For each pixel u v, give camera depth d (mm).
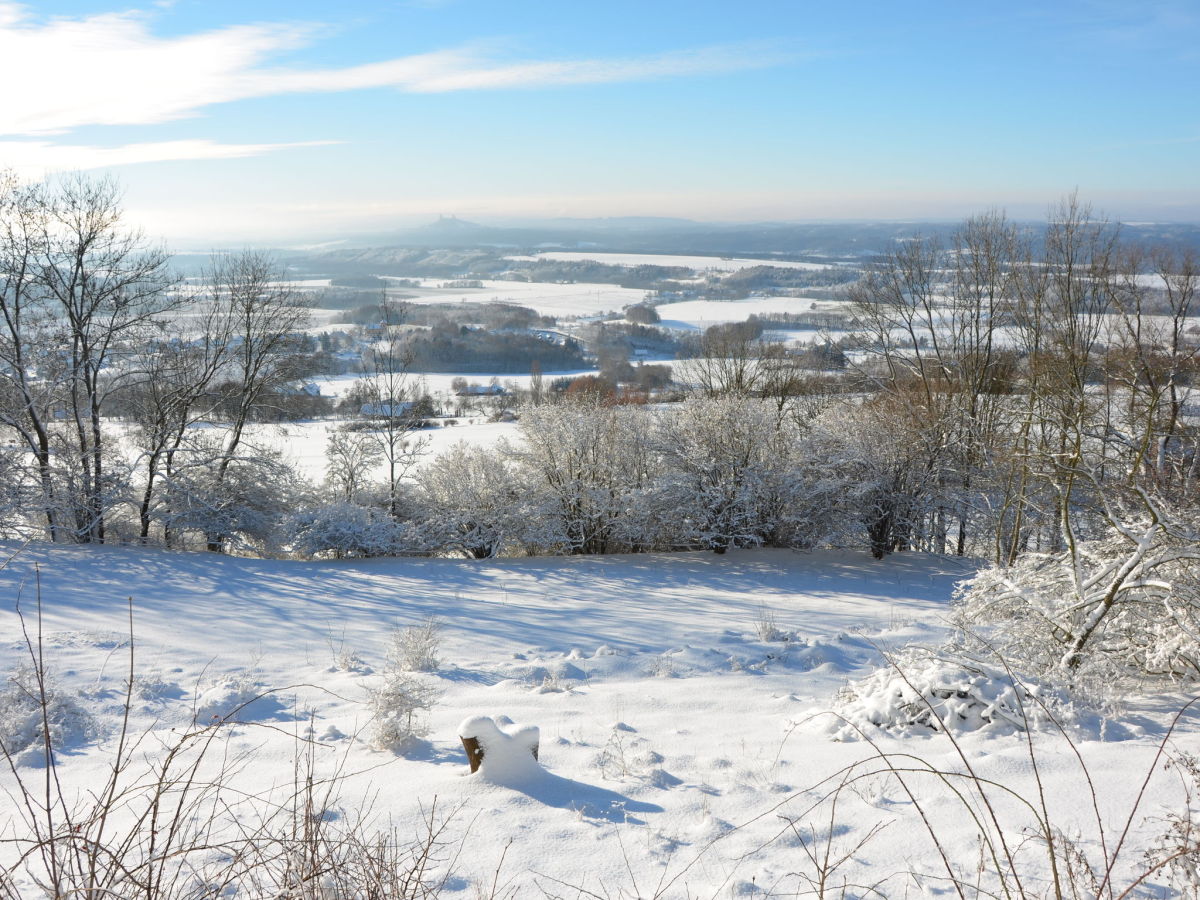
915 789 5570
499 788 5762
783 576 20016
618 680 11164
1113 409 18375
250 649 12203
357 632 13711
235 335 25734
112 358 24000
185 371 24172
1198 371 17734
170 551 21016
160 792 2939
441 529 23859
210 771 6422
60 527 22844
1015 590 8898
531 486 24125
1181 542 8445
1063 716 6910
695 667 11766
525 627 14398
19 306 22422
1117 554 9367
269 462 25172
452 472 24484
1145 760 5840
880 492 21922
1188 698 7809
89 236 23141
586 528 24172
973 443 22984
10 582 16078
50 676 9266
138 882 2826
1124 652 8531
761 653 12469
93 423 23906
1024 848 4492
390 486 26203
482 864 4602
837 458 22141
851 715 7586
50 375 22875
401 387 27172
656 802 5621
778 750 6961
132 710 8625
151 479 24156
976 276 26922
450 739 7500
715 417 23516
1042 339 22938
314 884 3113
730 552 23109
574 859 4680
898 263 28500
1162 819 4461
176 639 12469
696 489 22906
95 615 13773
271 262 27328
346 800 5543
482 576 19688
